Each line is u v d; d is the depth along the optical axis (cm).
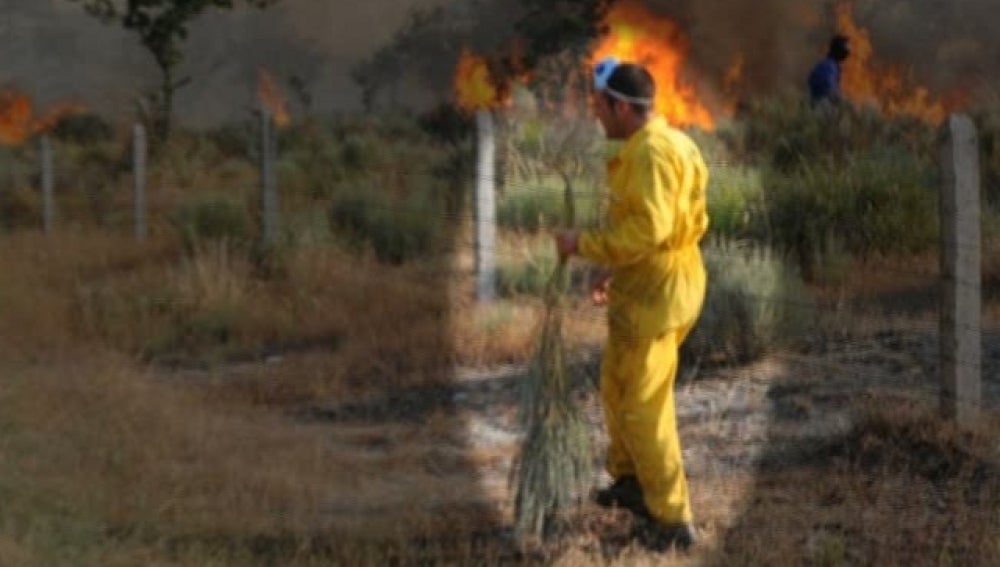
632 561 713
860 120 2042
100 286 1372
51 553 701
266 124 1552
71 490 805
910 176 1584
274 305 1286
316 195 2034
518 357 1123
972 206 879
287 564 723
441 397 1031
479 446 930
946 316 887
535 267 1330
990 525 753
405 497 825
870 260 1441
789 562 717
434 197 1784
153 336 1198
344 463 882
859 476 830
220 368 1128
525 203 1545
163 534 758
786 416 950
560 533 750
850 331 1151
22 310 1243
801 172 1844
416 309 1247
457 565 722
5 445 866
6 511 755
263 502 808
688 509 742
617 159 729
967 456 841
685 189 721
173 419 955
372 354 1125
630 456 759
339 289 1323
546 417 743
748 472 852
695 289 734
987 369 1027
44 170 1950
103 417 945
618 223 726
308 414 1004
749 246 1462
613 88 733
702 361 1084
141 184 1769
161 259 1548
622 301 727
